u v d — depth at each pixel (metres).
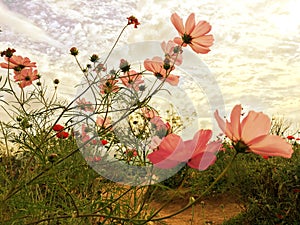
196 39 0.37
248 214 1.09
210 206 1.25
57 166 0.43
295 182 1.09
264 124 0.24
